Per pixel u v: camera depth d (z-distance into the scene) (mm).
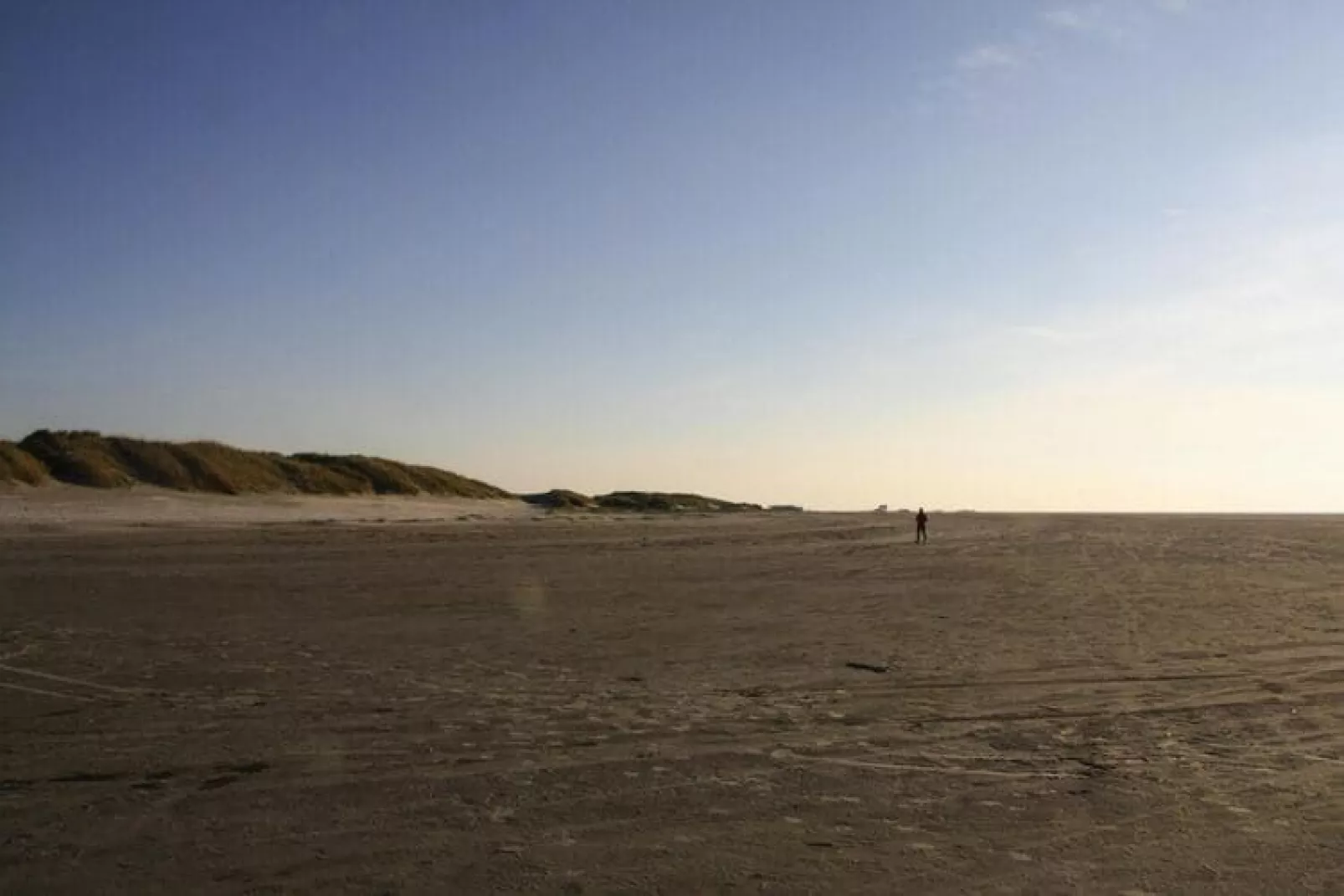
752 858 7332
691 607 21922
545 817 8227
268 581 24734
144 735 10711
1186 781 9242
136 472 53312
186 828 7973
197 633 17344
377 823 8070
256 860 7320
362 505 58062
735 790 8930
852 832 7863
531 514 64812
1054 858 7324
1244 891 6762
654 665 14992
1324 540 44906
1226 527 57312
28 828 7977
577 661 15289
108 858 7375
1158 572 30469
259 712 11750
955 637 17875
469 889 6805
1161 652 16297
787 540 43875
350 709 11883
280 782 9125
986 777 9344
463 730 10930
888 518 67750
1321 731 11133
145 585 23516
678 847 7562
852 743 10523
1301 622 19875
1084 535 48812
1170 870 7109
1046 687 13484
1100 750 10305
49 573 25234
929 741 10625
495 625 18906
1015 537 47188
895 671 14578
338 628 18234
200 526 40344
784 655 15938
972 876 7008
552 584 25875
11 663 14539
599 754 10055
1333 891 6766
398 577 26406
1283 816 8258
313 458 66875
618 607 21828
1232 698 12844
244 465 59031
